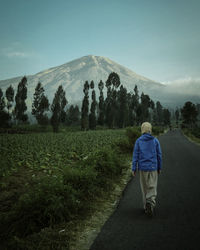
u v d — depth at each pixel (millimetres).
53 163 11070
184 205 4695
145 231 3492
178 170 8906
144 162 4336
